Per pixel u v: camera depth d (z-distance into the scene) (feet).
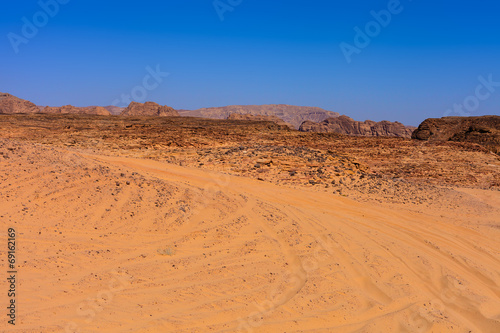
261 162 93.61
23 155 50.96
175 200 47.57
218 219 45.06
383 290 33.71
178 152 119.44
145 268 32.24
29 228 34.68
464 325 29.91
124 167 63.62
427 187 84.79
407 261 40.96
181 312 26.96
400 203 68.74
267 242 40.68
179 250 36.42
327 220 52.60
